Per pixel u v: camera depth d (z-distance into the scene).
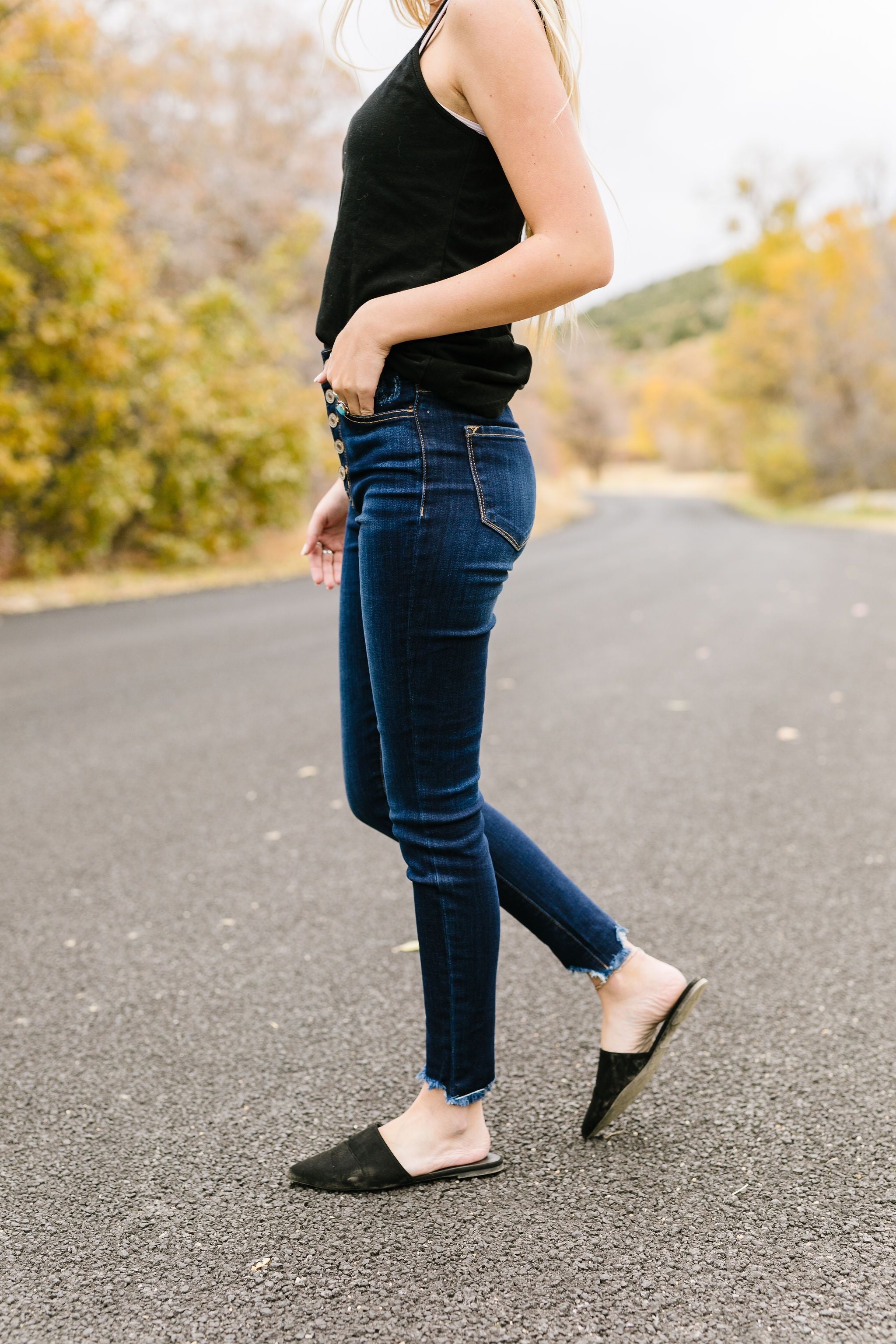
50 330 9.46
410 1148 1.50
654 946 2.29
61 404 10.09
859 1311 1.23
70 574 10.99
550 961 2.27
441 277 1.28
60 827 3.22
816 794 3.41
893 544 16.39
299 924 2.48
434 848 1.42
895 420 29.41
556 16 1.32
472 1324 1.22
